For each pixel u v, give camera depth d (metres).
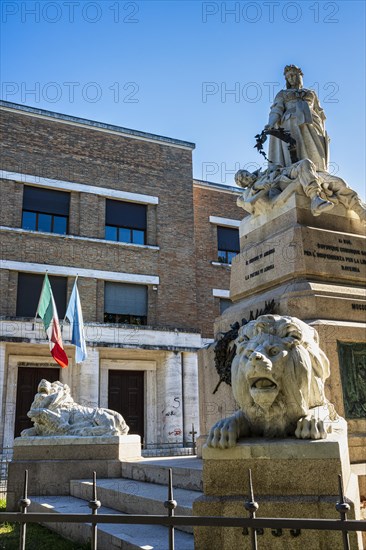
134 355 23.00
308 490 3.55
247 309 7.53
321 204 7.46
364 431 6.02
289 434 3.97
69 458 8.62
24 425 20.61
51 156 23.62
